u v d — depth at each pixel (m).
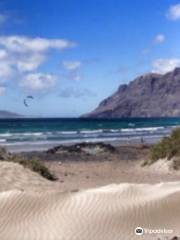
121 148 37.78
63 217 9.11
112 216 9.05
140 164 25.39
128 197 10.01
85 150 34.75
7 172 14.98
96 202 9.68
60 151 34.72
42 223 8.96
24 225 8.91
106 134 65.94
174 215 9.19
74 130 78.56
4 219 9.19
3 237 8.39
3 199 9.84
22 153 33.81
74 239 8.16
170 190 10.59
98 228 8.62
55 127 90.50
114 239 8.11
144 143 44.56
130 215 9.11
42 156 31.84
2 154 18.22
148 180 18.62
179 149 23.11
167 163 22.84
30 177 15.38
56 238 8.23
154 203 9.61
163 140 25.06
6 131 73.00
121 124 113.56
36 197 9.93
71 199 9.90
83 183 16.91
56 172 21.44
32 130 77.12
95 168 24.45
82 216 9.12
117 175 20.78
